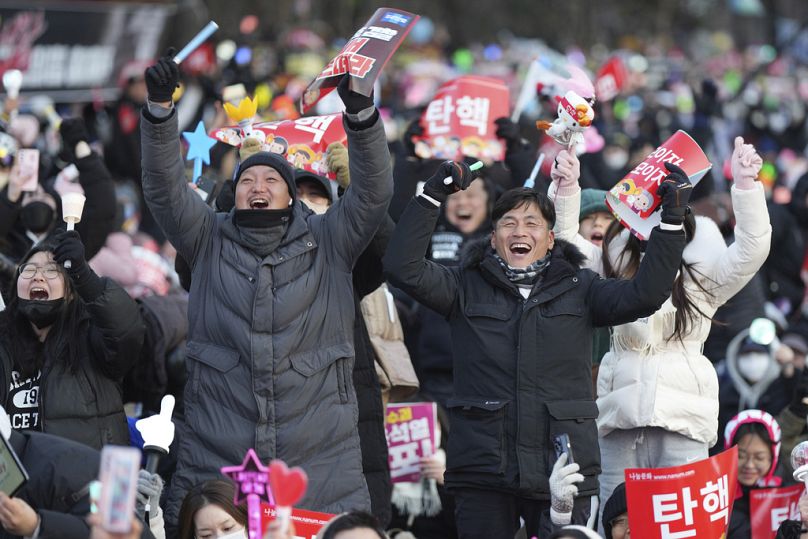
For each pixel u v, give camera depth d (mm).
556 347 21453
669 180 21109
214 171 33781
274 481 14656
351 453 21297
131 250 31844
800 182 39250
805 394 25812
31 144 35750
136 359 22219
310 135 25469
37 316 21672
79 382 21781
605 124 50125
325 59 68000
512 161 30609
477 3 122125
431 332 28891
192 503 19781
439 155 30578
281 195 21625
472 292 21969
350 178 21641
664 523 20844
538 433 21281
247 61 38531
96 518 14680
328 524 17484
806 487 21297
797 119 61750
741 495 25406
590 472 21312
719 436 29516
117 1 46875
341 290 21656
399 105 64062
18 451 17703
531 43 100938
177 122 21281
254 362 20953
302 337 21250
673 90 65938
